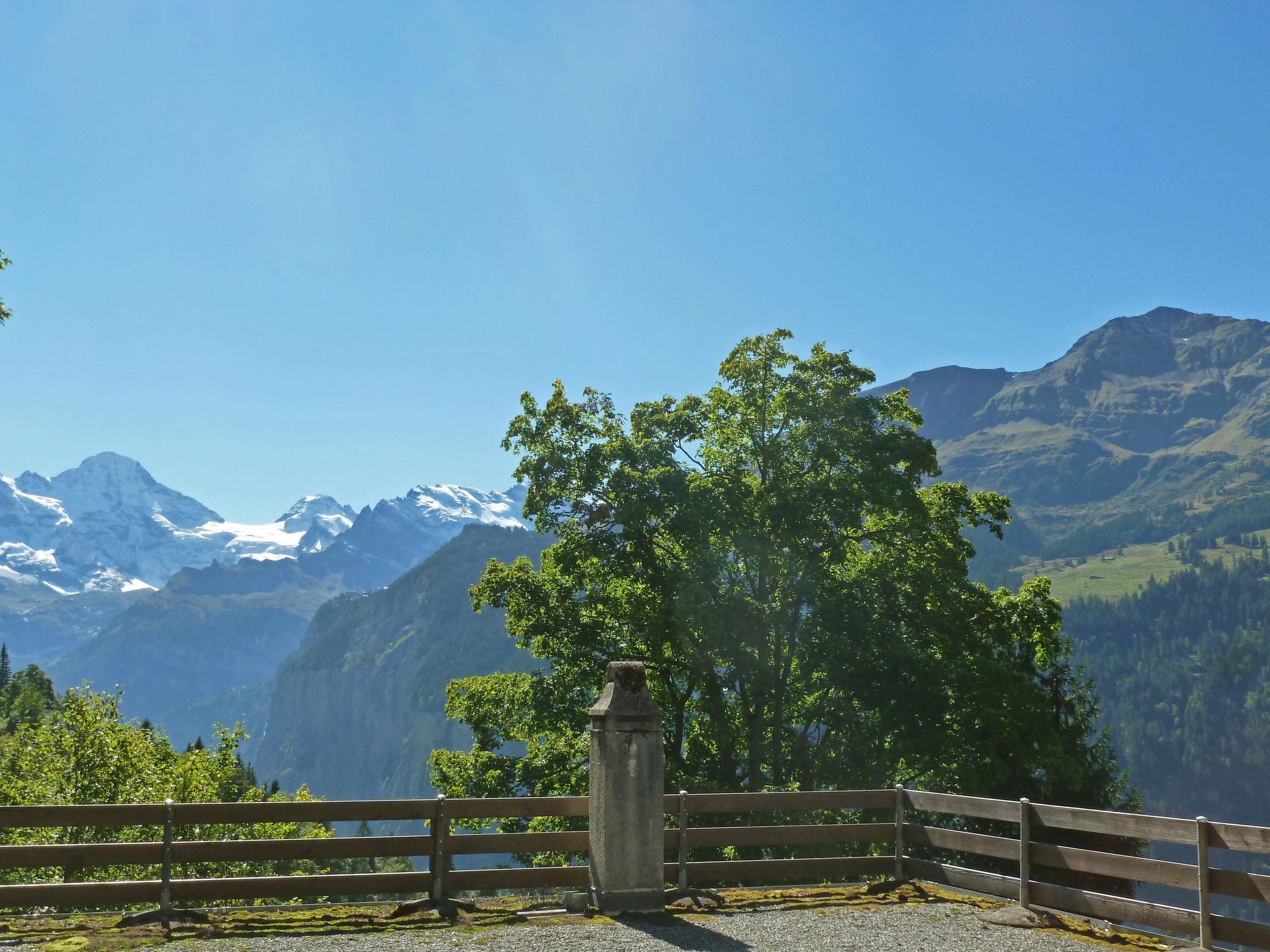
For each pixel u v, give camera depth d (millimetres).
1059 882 29438
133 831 32375
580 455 33938
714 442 35438
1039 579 35188
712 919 13117
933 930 12594
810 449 32594
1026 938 12211
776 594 33062
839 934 12336
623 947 11531
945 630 32125
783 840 15508
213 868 31656
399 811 13547
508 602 34281
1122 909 12672
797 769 31344
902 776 30859
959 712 29875
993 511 35344
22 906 12414
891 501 31016
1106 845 31578
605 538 32375
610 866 13312
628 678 13859
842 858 15805
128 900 12797
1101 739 35875
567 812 14266
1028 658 34688
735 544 31375
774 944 11797
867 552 35875
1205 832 11672
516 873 14031
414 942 11695
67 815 12500
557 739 32938
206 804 13031
